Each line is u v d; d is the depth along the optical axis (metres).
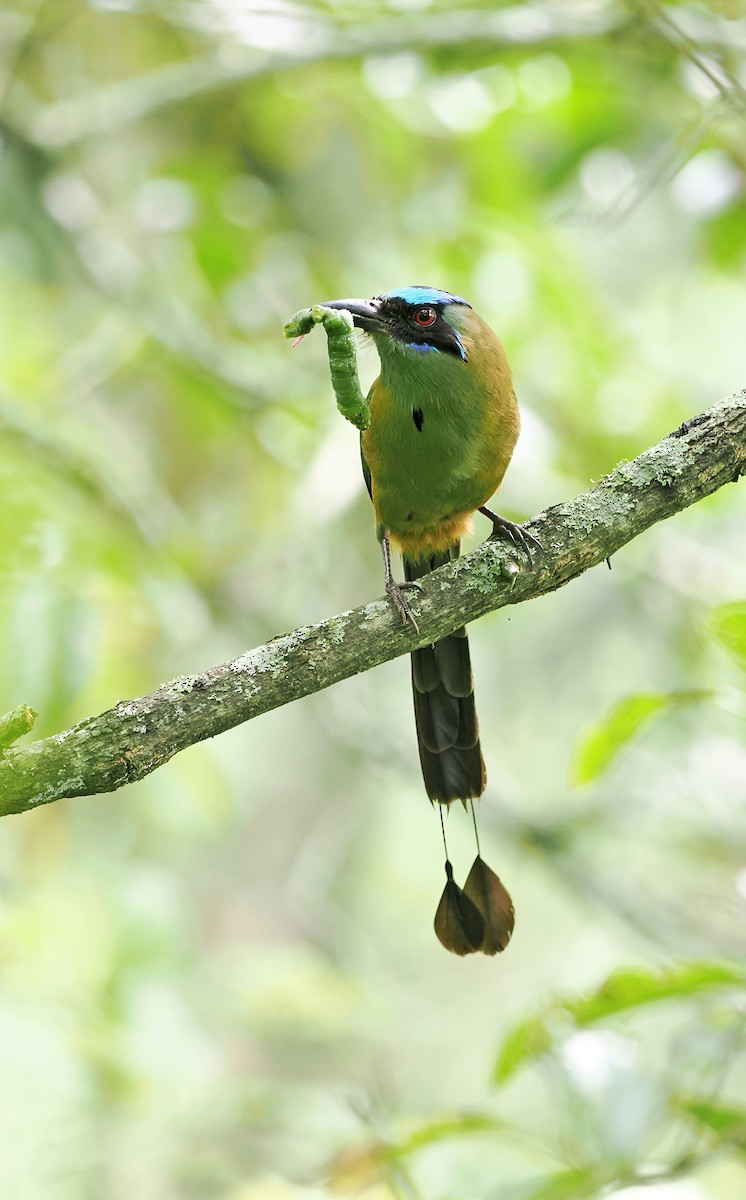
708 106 8.92
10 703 8.62
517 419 7.81
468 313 7.62
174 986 10.28
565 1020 6.11
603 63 11.11
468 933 6.55
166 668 10.34
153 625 10.09
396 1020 12.20
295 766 14.47
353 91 12.24
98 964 10.27
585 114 11.38
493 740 14.00
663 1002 6.16
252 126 13.54
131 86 11.51
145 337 11.40
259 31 10.84
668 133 11.18
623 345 11.68
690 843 11.09
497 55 10.98
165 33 12.93
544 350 11.38
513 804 12.02
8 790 4.86
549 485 11.10
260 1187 9.48
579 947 14.20
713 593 11.52
